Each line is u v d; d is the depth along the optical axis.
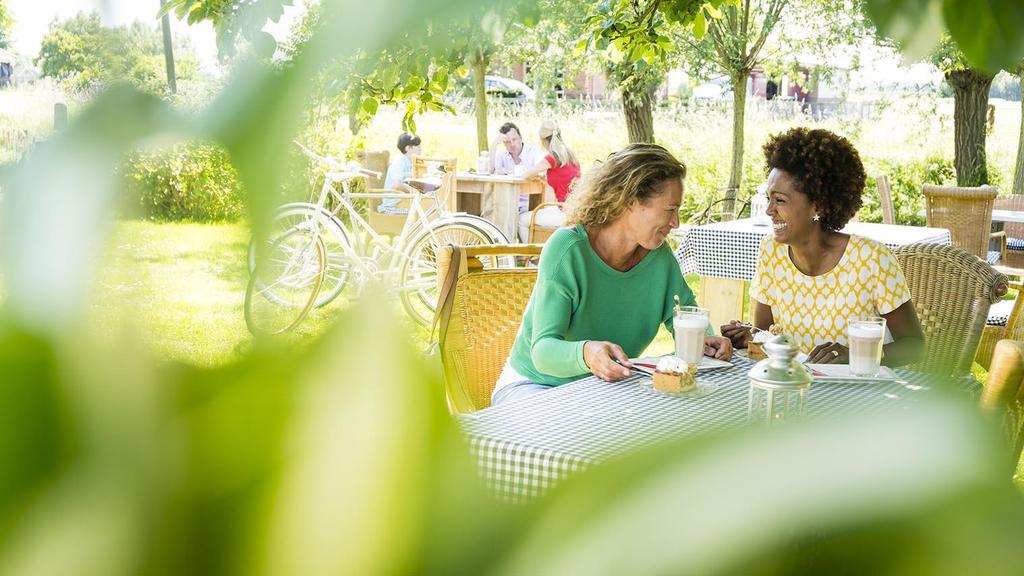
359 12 0.12
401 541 0.11
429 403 0.11
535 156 9.08
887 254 2.95
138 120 0.11
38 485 0.11
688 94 13.48
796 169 2.91
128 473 0.11
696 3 3.79
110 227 0.11
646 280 2.84
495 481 0.11
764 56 10.62
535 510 0.11
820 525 0.11
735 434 0.11
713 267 5.61
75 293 0.11
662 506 0.11
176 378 0.11
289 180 0.12
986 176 12.48
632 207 2.74
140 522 0.11
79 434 0.11
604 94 15.09
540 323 2.72
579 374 2.56
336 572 0.11
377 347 0.11
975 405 0.12
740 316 5.65
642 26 3.96
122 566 0.11
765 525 0.10
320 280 5.86
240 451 0.11
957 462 0.11
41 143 0.12
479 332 3.22
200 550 0.11
